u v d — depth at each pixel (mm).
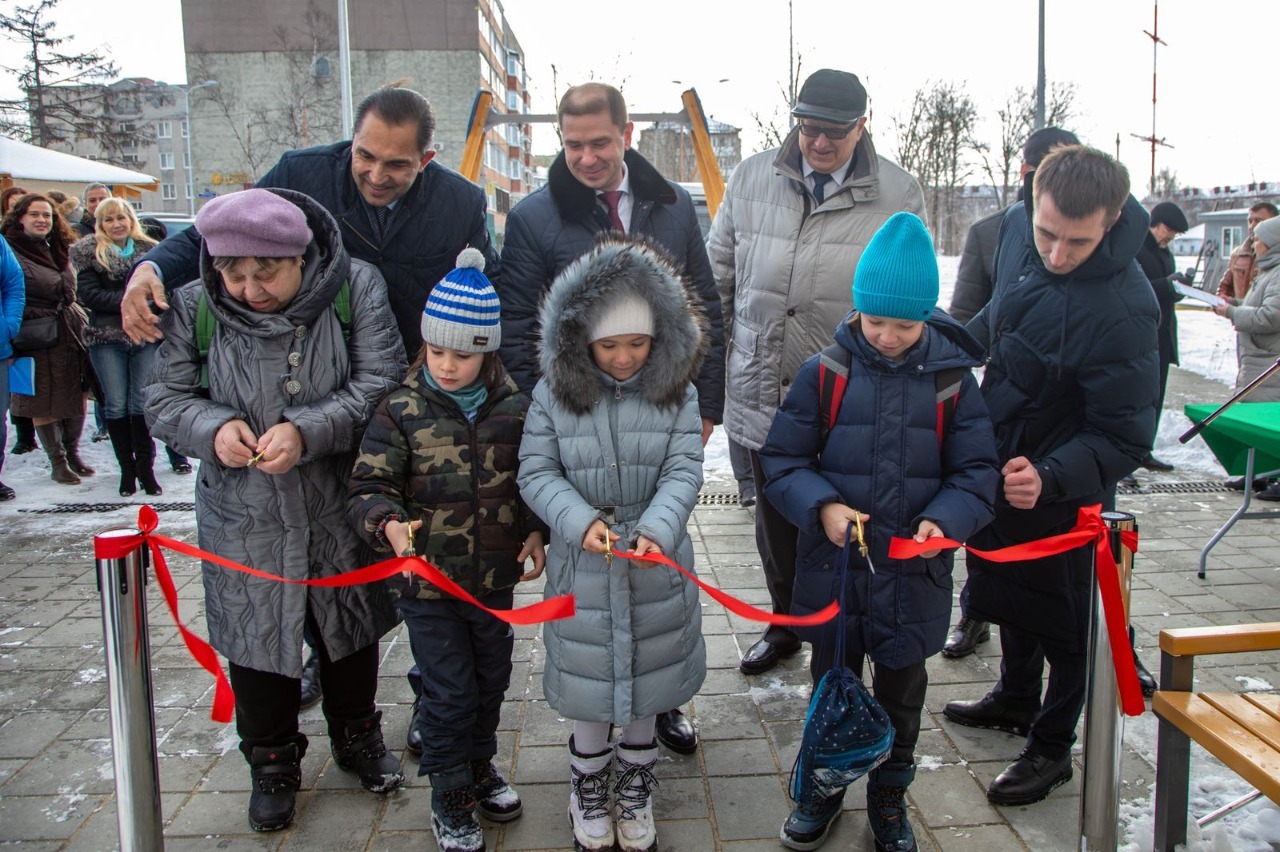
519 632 4031
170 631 4031
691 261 3309
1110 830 2277
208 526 2586
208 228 2328
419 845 2594
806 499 2434
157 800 2131
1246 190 35438
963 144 32781
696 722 3270
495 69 50969
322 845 2596
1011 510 2773
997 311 2801
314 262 2545
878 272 2328
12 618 4195
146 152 63469
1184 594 4391
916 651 2465
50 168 10578
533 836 2643
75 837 2637
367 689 2838
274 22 44062
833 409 2514
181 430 2463
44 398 6273
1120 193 2412
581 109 2973
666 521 2402
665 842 2607
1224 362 11172
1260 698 2281
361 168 2701
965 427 2484
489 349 2510
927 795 2822
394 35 44125
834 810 2592
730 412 3711
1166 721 2301
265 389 2494
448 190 2994
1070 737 2766
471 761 2734
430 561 2518
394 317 2812
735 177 3736
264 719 2646
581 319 2406
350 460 2660
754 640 3912
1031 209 2791
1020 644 3049
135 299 2502
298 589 2574
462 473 2535
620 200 3244
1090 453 2568
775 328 3506
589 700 2471
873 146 3447
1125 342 2533
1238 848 2420
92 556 5004
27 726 3262
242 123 44812
